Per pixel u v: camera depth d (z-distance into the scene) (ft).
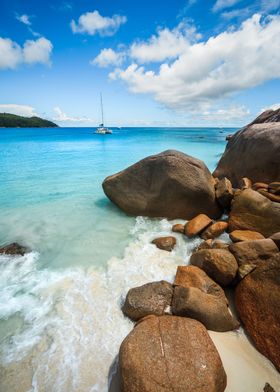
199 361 9.21
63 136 196.03
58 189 37.65
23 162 63.21
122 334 11.78
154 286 13.60
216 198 24.38
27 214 27.25
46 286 15.07
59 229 23.59
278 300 11.11
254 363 10.30
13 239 21.45
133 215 26.40
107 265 17.44
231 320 11.89
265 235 18.24
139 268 16.97
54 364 10.34
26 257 18.56
